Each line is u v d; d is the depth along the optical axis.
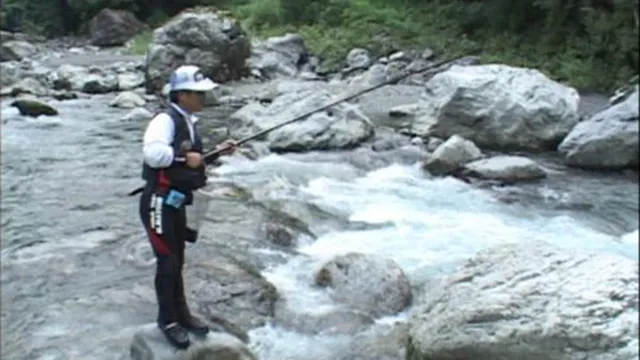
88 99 16.31
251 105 12.77
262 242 7.24
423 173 10.11
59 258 6.84
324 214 8.30
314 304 5.91
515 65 18.17
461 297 5.14
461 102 11.59
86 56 25.41
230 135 11.76
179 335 4.42
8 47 25.20
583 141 10.45
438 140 11.48
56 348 5.21
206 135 11.85
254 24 25.47
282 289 6.19
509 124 11.39
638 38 16.47
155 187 4.22
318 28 23.27
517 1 20.03
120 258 6.86
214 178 9.52
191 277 6.22
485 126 11.43
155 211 4.22
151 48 17.61
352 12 22.27
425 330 4.97
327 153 10.94
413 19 21.97
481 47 19.81
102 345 5.23
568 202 8.98
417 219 8.27
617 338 4.64
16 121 13.43
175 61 17.39
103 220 7.94
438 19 21.73
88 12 33.84
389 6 22.81
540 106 11.47
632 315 4.80
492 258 5.58
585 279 5.16
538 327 4.71
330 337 5.46
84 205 8.48
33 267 6.62
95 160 10.65
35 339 5.34
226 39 18.08
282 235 7.39
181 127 4.19
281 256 6.96
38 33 33.78
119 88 17.55
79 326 5.54
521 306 4.91
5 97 16.08
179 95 4.20
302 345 5.36
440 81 12.70
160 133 4.13
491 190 9.44
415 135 11.93
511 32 20.20
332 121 11.39
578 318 4.77
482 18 20.97
